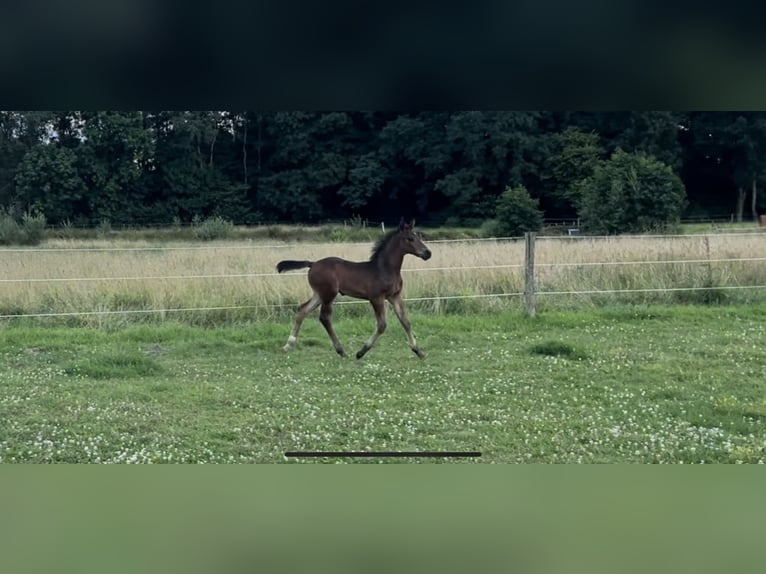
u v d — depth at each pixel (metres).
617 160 28.59
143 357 9.28
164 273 13.08
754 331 11.04
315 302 9.97
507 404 7.50
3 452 5.95
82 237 35.12
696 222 43.06
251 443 6.31
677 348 9.98
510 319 11.80
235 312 11.95
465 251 14.55
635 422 6.89
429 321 11.63
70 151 41.59
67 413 7.12
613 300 13.09
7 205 40.91
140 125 42.84
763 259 13.80
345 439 6.43
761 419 7.02
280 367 9.17
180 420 6.94
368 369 9.02
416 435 6.53
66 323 11.62
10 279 12.37
